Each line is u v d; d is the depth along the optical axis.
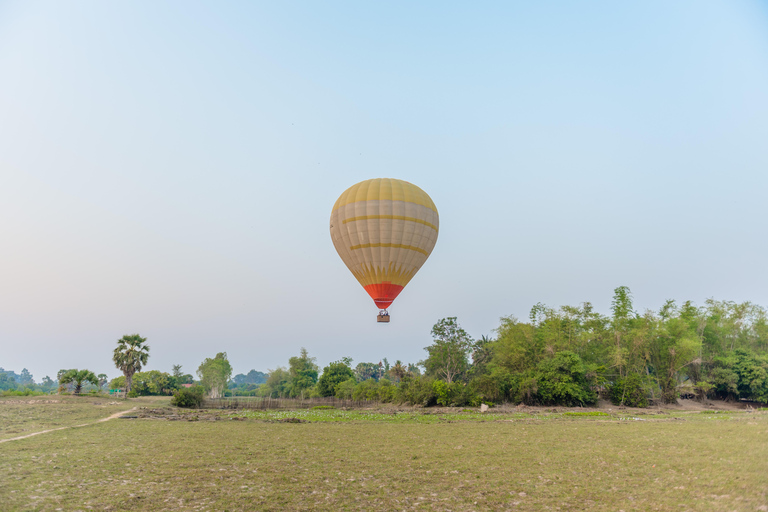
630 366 62.41
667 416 43.88
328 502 13.40
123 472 16.97
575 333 65.00
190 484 15.30
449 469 18.06
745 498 13.26
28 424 32.31
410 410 53.00
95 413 41.69
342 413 48.41
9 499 13.08
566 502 13.31
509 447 23.45
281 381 132.50
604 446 23.31
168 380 101.12
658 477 16.12
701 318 66.19
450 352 84.00
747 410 52.81
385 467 18.45
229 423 35.97
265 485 15.32
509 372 63.44
